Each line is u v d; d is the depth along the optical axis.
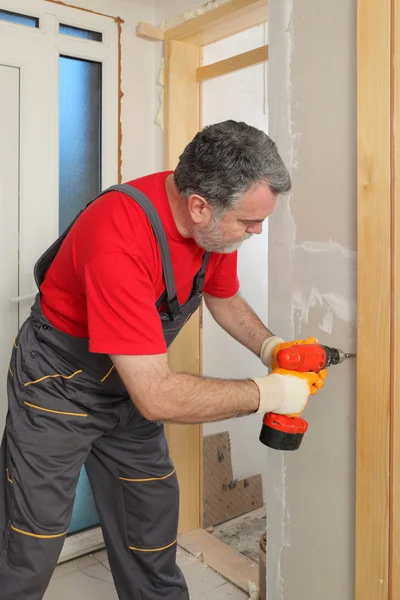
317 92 1.65
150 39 2.63
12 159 2.29
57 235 2.40
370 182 1.48
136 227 1.34
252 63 2.35
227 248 1.37
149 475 1.81
